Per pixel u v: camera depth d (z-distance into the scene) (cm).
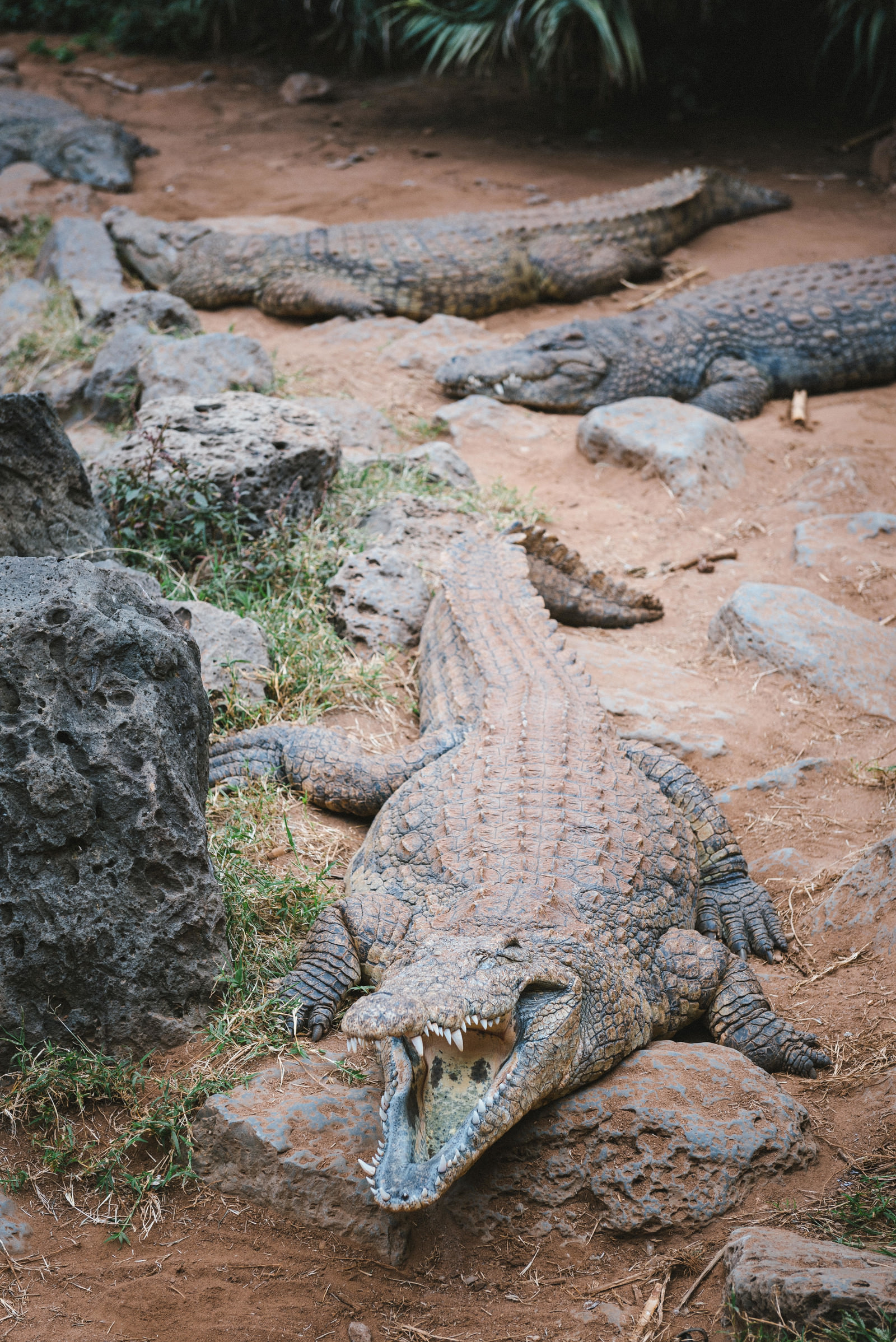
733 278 981
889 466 792
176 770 354
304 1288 294
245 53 1903
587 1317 288
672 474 766
